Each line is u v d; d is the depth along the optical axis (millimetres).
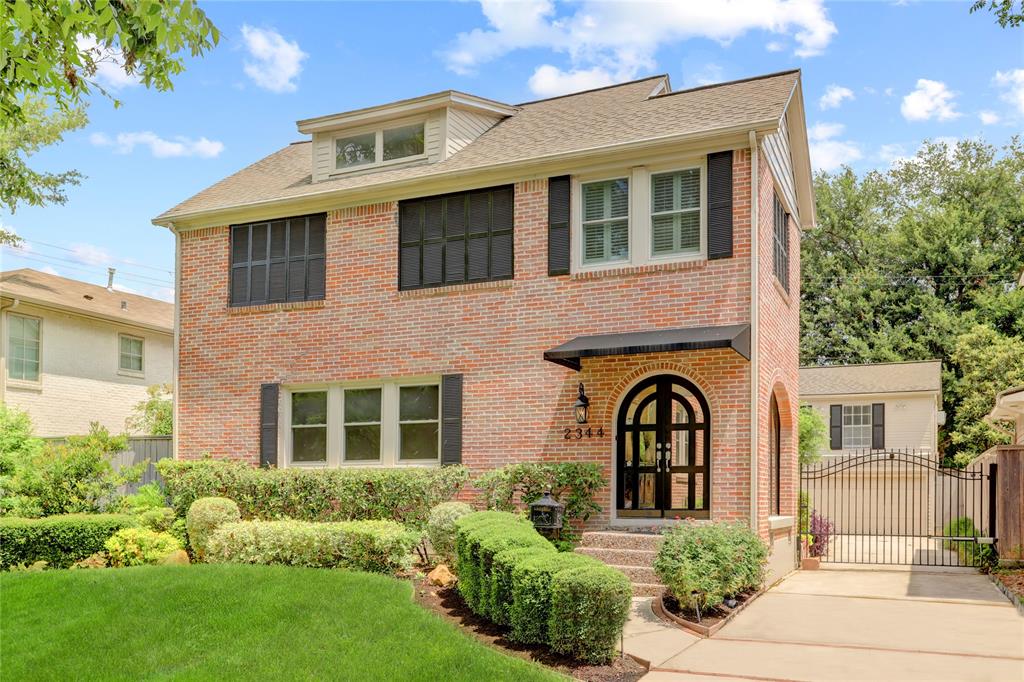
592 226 15023
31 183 24531
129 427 27438
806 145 17531
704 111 14945
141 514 16016
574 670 8281
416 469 15070
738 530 12039
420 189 16281
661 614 10938
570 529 13867
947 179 42875
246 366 17828
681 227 14336
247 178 20141
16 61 9242
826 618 11039
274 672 8297
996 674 8102
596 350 13188
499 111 18484
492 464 15281
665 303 14172
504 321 15445
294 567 12266
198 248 18609
